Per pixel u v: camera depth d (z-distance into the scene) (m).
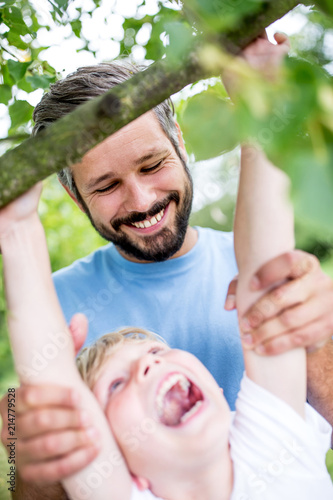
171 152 1.66
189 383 1.34
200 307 1.74
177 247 1.77
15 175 0.76
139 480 1.26
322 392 1.47
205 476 1.23
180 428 1.23
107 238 1.79
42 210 5.19
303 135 0.45
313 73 0.46
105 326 1.79
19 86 1.79
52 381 1.10
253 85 0.47
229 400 1.64
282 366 1.21
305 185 0.41
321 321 1.11
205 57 0.56
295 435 1.21
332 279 1.11
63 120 0.74
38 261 1.08
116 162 1.57
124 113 0.70
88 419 1.01
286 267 1.06
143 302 1.79
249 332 1.13
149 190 1.64
